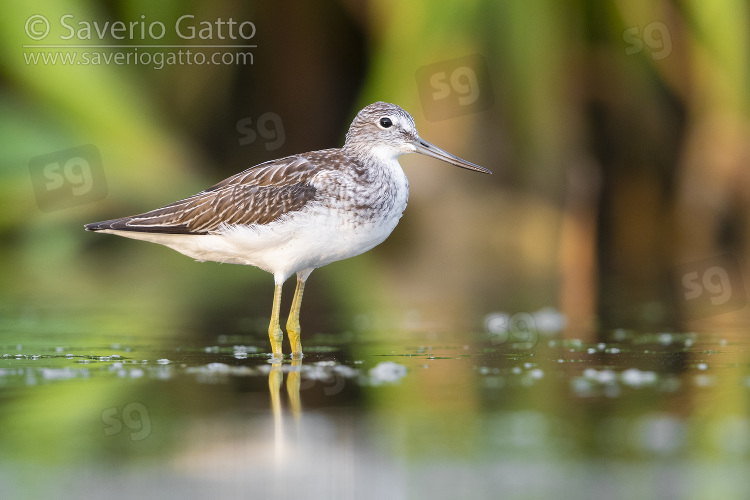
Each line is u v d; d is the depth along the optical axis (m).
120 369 8.48
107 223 10.38
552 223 18.66
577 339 10.63
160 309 13.64
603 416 6.64
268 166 10.53
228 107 19.69
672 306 13.81
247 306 14.16
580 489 5.24
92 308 13.66
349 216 10.27
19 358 9.12
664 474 5.45
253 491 5.27
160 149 18.70
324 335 11.17
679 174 18.86
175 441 6.11
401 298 15.02
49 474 5.54
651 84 18.44
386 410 6.87
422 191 18.94
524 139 17.97
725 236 18.78
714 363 8.80
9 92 18.34
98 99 18.22
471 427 6.38
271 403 7.08
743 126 18.06
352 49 19.77
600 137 18.97
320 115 20.00
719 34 17.50
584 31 17.89
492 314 13.13
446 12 17.20
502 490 5.24
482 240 18.77
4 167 18.19
